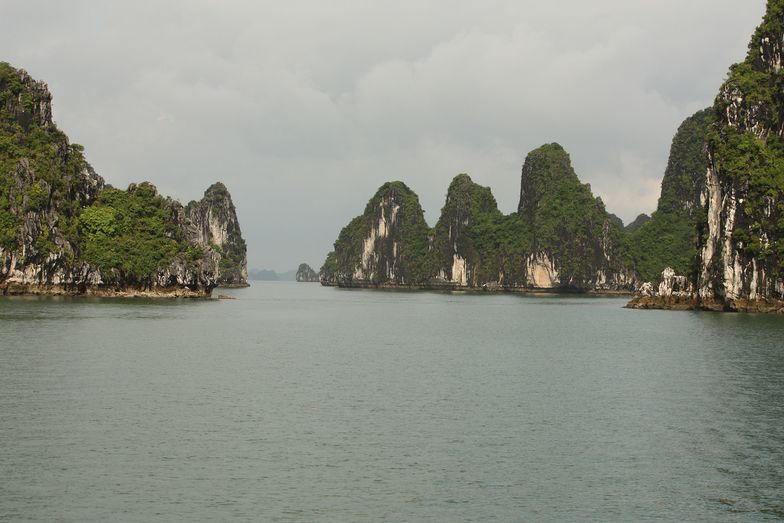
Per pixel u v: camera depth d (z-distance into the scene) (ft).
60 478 108.88
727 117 486.38
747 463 120.67
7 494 102.73
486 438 133.08
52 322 301.02
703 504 104.22
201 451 122.42
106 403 152.66
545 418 148.05
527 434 136.05
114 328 290.76
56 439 126.52
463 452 124.67
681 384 186.39
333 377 192.13
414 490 107.34
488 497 105.40
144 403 153.89
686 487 110.22
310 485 108.47
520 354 246.27
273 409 152.05
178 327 312.71
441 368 211.82
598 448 127.85
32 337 248.93
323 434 133.90
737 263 459.73
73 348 226.79
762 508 103.09
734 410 156.04
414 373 201.46
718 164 474.49
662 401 164.96
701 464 120.06
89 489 105.09
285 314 448.65
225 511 98.94
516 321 408.46
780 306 446.60
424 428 139.23
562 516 99.55
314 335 308.60
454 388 178.81
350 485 108.78
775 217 449.06
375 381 187.11
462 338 303.48
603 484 111.04
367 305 593.01
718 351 254.06
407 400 163.63
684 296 518.37
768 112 479.82
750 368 213.25
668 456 123.95
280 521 96.37
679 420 147.23
